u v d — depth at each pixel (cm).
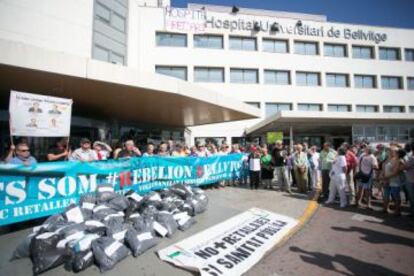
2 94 809
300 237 443
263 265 341
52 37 1371
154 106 1012
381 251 386
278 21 2372
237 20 2277
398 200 573
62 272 302
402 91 2605
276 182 1045
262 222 499
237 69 2262
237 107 1101
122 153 648
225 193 802
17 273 297
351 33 2542
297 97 2339
